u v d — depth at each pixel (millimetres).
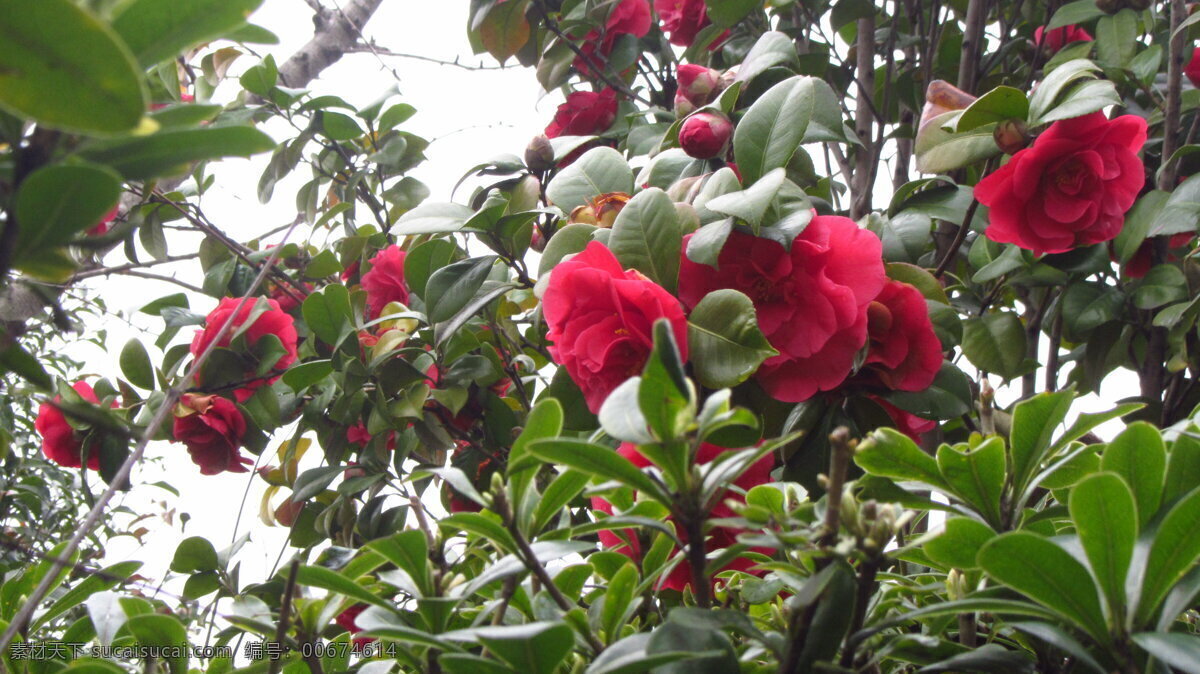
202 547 1440
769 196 1224
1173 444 829
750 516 690
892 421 1370
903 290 1297
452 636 679
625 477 706
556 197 1566
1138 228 1727
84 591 1149
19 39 438
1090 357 1870
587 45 2359
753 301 1269
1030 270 1785
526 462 766
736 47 2338
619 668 672
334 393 1977
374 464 1900
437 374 1816
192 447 2068
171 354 2160
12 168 567
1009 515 894
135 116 464
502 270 1918
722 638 737
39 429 2088
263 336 2021
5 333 631
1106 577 703
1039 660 881
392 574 869
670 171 1625
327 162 2520
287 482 2131
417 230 1664
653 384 659
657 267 1238
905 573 1354
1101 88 1359
